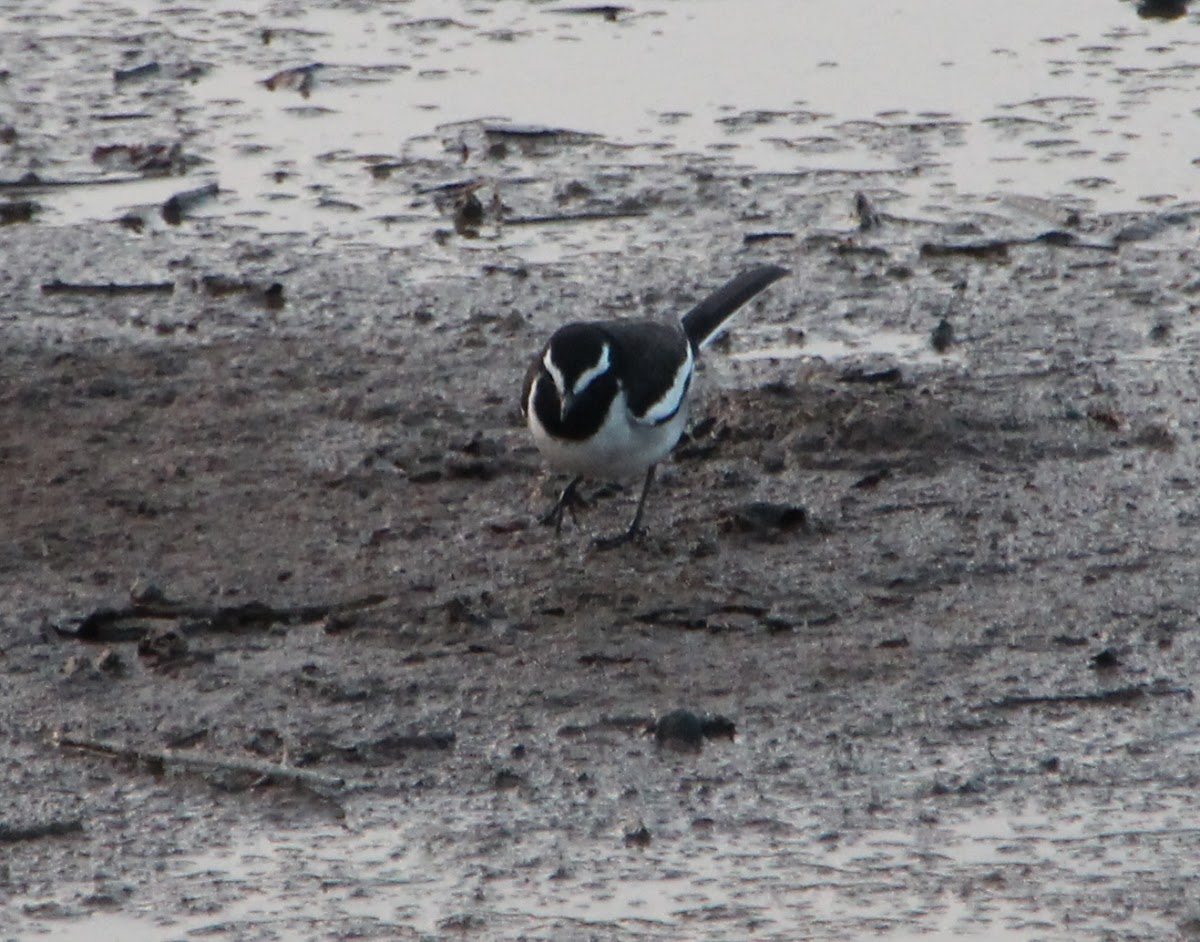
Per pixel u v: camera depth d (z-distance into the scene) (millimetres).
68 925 9305
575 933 9172
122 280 17156
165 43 22453
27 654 11727
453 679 11430
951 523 13188
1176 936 9094
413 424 14703
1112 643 11727
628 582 12586
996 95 20875
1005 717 10984
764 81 21344
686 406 13047
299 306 16656
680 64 21828
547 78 21500
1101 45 22188
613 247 17766
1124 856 9742
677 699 11219
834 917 9289
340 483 13859
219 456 14211
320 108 20750
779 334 16203
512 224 18219
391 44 22453
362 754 10672
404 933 9211
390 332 16203
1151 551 12773
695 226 18156
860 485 13711
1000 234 17891
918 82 21250
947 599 12273
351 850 9867
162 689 11344
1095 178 18969
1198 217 18125
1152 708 11047
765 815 10125
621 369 12523
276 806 10250
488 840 9930
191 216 18406
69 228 18188
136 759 10625
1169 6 23156
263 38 22578
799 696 11219
